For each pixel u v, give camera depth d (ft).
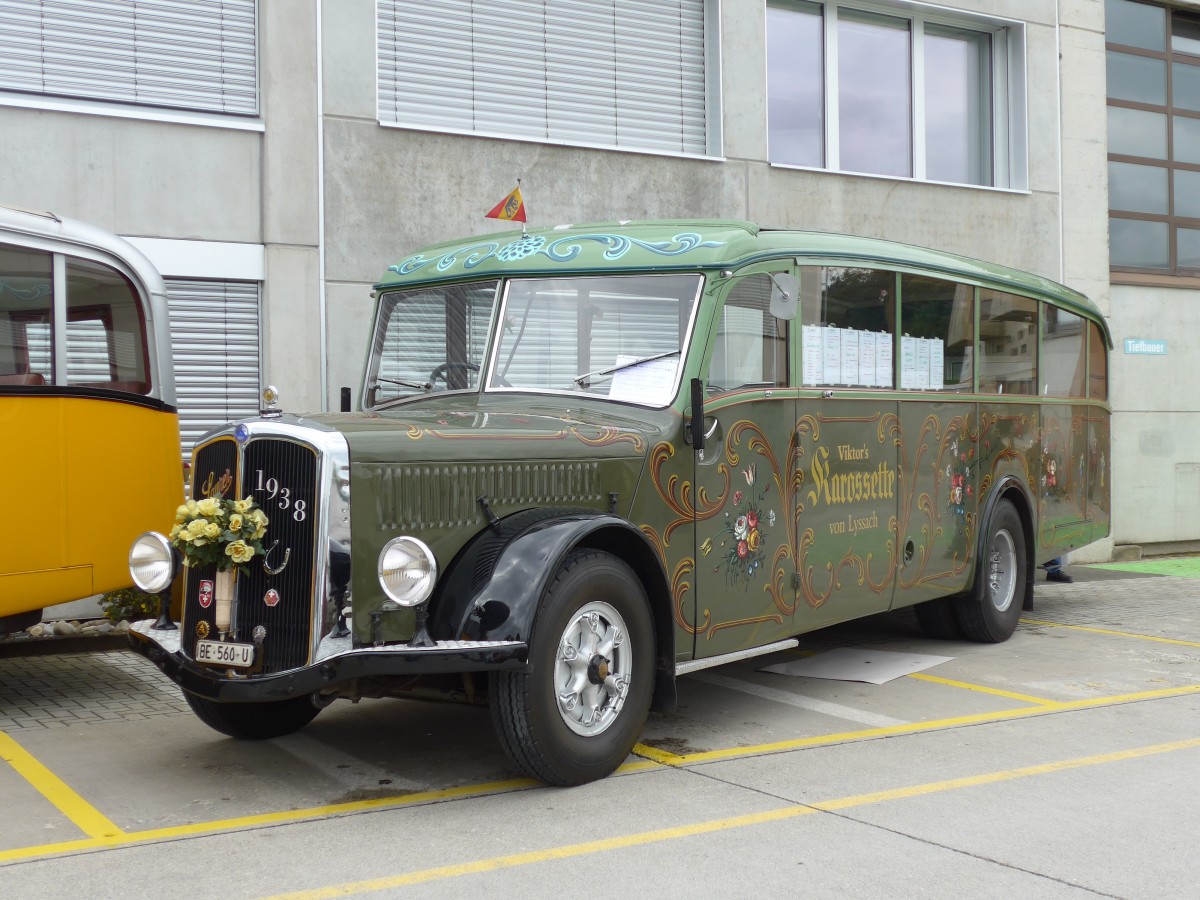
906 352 24.88
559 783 16.63
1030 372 29.96
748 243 20.27
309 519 15.47
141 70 31.55
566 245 20.80
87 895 12.93
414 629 15.64
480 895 12.96
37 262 21.47
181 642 16.67
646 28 39.09
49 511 21.36
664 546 18.60
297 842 14.61
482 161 35.55
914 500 24.86
